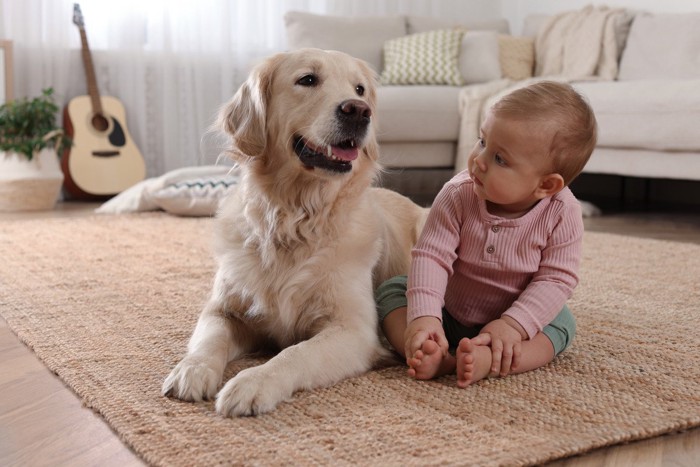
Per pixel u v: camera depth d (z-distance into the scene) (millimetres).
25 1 4504
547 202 1422
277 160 1558
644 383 1350
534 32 5086
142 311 1871
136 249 2783
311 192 1500
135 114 4891
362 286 1520
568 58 4617
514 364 1367
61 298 2002
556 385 1336
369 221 1604
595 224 3746
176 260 2570
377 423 1138
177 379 1255
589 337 1667
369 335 1456
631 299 2059
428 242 1467
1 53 4395
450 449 1037
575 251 1443
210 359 1309
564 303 1433
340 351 1367
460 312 1532
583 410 1207
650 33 4379
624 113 3561
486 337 1358
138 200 3865
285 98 1562
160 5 4852
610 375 1395
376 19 4855
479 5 5852
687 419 1168
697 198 4672
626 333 1701
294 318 1506
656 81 3623
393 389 1310
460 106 4129
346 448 1039
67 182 4590
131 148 4727
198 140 5031
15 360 1504
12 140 4098
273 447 1042
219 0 5004
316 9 5359
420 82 4562
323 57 1591
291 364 1268
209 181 3725
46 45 4602
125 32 4805
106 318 1799
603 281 2299
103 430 1142
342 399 1251
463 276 1495
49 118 4230
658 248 2912
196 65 4977
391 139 4051
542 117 1313
